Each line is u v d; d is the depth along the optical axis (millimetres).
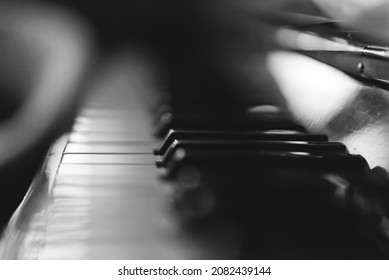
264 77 695
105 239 396
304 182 449
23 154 802
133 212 417
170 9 2010
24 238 406
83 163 480
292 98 601
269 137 510
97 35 2059
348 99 519
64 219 410
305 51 642
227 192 436
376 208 424
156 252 388
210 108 603
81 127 567
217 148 484
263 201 428
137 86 788
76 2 2057
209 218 412
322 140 511
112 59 1388
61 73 1410
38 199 438
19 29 1828
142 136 545
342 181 450
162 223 408
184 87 711
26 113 1083
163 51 1530
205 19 1894
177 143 482
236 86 702
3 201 660
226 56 1000
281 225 408
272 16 899
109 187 444
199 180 449
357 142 483
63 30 1953
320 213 419
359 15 600
